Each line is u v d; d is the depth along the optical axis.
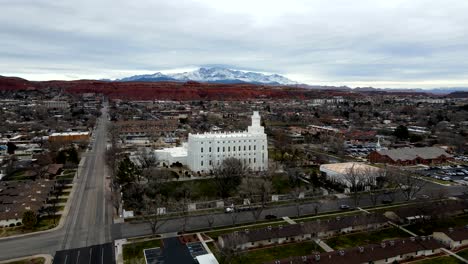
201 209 151.88
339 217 133.00
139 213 145.00
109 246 116.38
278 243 118.81
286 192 179.00
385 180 184.25
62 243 118.44
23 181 184.12
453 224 136.75
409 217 137.00
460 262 106.38
